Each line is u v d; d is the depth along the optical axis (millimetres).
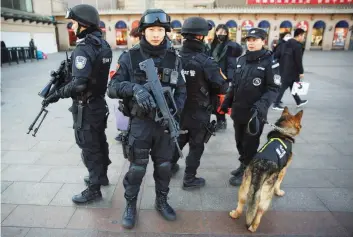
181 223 2625
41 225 2566
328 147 4359
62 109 6305
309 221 2662
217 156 4082
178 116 2539
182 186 3262
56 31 27422
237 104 3121
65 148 4211
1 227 2533
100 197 2963
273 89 2879
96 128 2709
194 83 2854
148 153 2527
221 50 4582
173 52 2455
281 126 2730
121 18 28719
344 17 28109
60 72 2721
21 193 3049
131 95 2262
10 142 4402
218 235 2473
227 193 3137
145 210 2814
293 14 28250
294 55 6246
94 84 2551
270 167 2369
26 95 7625
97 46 2502
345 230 2543
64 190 3119
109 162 3113
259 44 2902
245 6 29641
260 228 2561
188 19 2828
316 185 3285
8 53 14883
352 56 21875
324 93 8258
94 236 2443
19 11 19859
